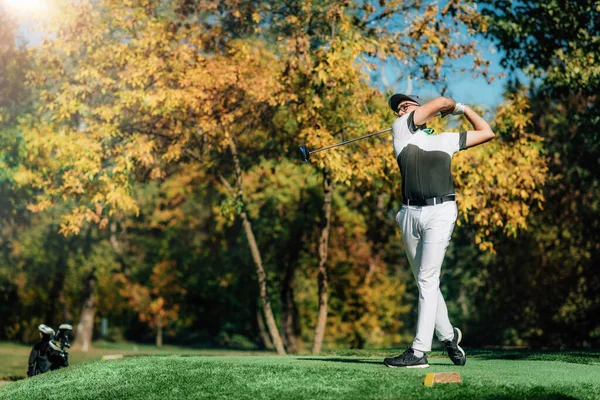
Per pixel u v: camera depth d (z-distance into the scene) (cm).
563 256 2556
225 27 1667
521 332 2862
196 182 2219
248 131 1784
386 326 2977
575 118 1838
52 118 1644
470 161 1595
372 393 504
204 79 1536
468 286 3338
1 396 710
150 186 3259
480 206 1630
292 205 2523
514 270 2606
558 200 2247
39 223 3481
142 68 1548
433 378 510
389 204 1672
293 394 523
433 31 1564
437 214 563
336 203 2508
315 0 1595
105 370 725
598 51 1588
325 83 1516
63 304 4266
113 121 1656
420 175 566
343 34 1557
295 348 2908
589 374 555
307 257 2914
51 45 1616
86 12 1597
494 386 501
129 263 4219
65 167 1609
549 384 509
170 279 4041
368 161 1512
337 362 658
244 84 1555
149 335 4959
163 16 1653
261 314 3700
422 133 573
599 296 2503
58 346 1072
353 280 2848
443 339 611
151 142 1592
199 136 1720
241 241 2805
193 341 4731
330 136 1518
